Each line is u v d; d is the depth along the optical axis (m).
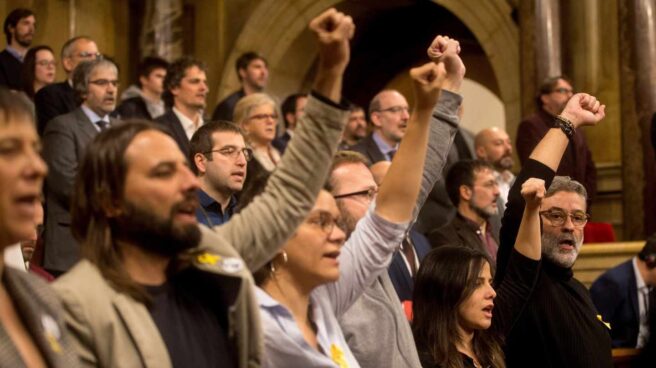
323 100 3.03
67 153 6.78
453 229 6.71
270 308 3.20
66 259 6.57
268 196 3.12
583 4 11.45
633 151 10.55
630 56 10.65
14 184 2.41
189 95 7.66
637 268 7.00
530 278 4.64
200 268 2.89
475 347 4.50
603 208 11.07
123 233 2.82
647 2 10.61
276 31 13.91
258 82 9.53
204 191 5.36
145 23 13.41
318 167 3.08
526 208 4.54
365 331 3.87
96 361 2.67
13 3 12.31
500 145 8.73
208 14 13.88
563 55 11.52
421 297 4.45
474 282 4.39
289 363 3.16
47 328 2.50
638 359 6.63
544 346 4.72
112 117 8.36
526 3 11.79
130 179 2.77
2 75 9.41
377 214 3.49
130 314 2.70
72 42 8.77
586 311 4.88
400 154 3.44
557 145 4.72
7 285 2.49
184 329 2.82
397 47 16.41
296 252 3.29
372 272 3.53
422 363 4.33
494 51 12.70
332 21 2.93
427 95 3.32
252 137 7.09
